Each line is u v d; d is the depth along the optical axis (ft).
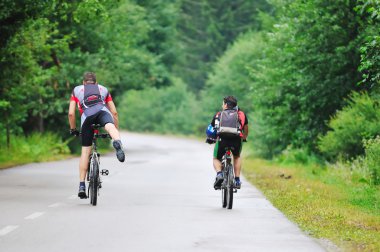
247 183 201.87
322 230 105.50
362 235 100.94
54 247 89.66
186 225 110.83
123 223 111.75
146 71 502.38
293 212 127.75
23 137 339.16
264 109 297.74
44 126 399.85
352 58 242.17
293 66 256.11
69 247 89.81
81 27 380.78
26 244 91.61
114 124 131.85
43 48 278.46
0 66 252.01
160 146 581.94
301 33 248.52
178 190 174.40
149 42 598.34
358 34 240.94
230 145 135.95
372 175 184.75
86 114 128.26
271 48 283.59
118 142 124.06
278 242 95.55
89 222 112.27
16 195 151.53
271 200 151.53
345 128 225.56
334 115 257.96
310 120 270.67
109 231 103.30
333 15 240.53
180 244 92.99
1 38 233.55
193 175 232.12
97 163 132.67
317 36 245.86
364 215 124.77
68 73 366.22
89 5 228.43
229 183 133.39
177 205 139.33
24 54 253.24
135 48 523.29
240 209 134.10
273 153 370.73
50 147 345.92
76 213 122.62
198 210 131.44
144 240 95.86
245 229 107.34
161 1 602.85
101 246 90.79
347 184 189.47
